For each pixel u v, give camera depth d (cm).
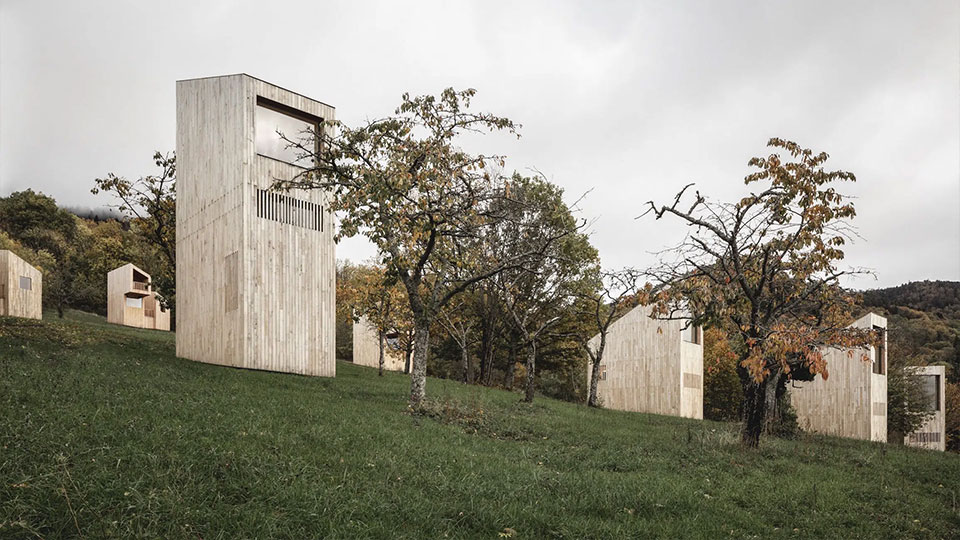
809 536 956
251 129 2191
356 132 1794
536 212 2983
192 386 1448
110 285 4128
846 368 3697
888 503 1198
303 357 2302
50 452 770
